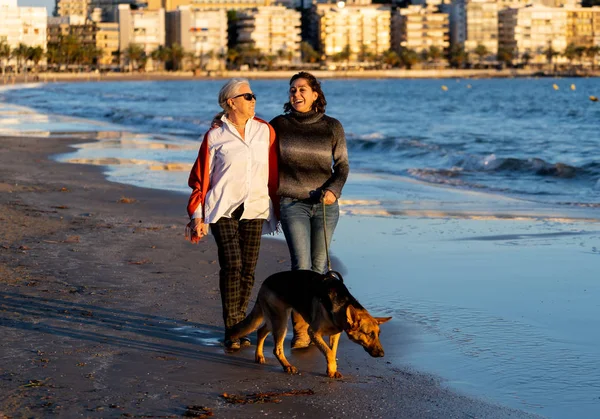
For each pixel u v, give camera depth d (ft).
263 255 38.24
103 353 24.36
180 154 94.99
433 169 83.20
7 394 20.75
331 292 21.95
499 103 319.27
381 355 21.15
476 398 21.17
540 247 41.22
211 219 25.57
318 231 26.81
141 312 28.94
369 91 532.73
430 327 27.48
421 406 20.59
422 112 245.86
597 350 24.97
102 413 19.70
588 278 34.27
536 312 29.19
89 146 105.50
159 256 38.01
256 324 24.36
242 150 25.75
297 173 26.40
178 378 22.47
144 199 58.03
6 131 135.74
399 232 45.78
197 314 28.86
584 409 20.45
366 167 87.71
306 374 23.12
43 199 57.06
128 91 472.85
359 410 20.30
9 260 36.42
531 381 22.41
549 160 88.94
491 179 76.43
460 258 38.58
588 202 60.08
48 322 27.32
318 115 26.66
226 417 19.70
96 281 33.06
